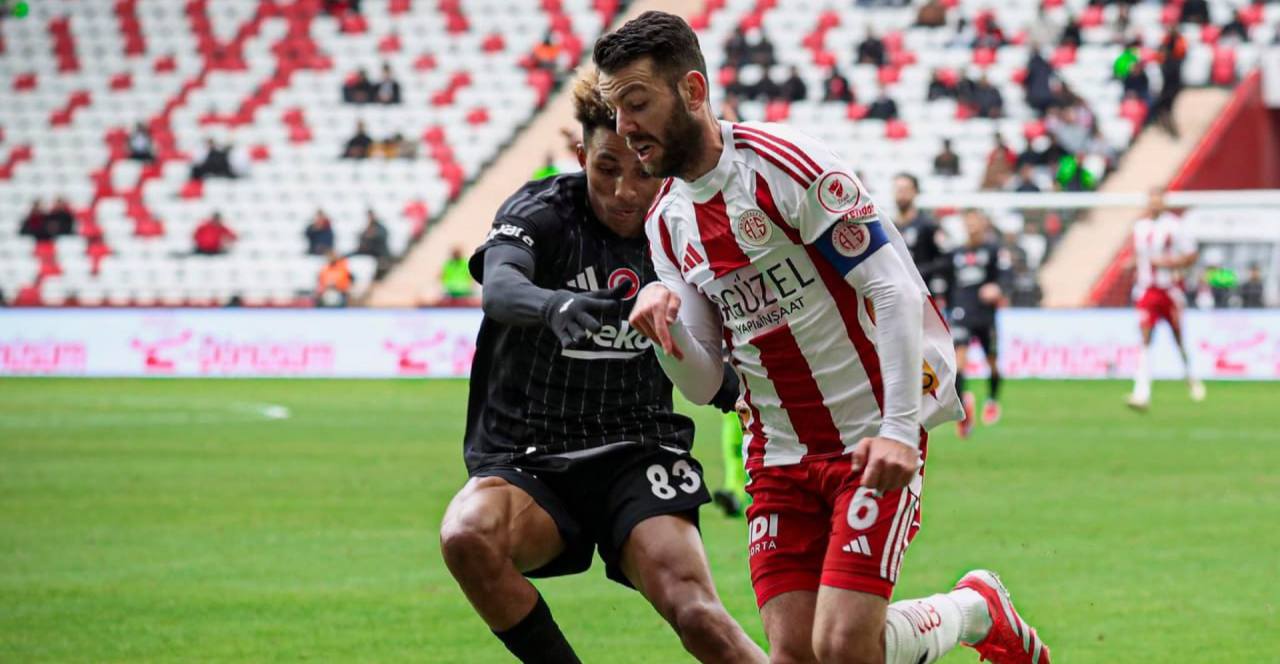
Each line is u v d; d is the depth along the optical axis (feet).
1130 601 79.41
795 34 337.72
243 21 360.48
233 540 102.01
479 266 53.57
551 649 51.90
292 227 317.63
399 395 227.81
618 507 52.95
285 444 163.43
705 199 45.60
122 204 325.42
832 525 45.80
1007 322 258.16
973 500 118.21
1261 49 319.47
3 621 76.13
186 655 68.69
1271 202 245.24
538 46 342.03
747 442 49.34
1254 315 248.32
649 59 43.45
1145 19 331.36
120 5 365.40
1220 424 179.22
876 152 310.04
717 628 49.62
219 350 273.33
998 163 288.51
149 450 157.58
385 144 327.06
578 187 54.24
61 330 278.05
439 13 357.20
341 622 76.07
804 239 44.50
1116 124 307.37
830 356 45.91
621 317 53.72
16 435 172.45
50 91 354.13
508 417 54.90
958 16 338.54
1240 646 69.05
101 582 86.99
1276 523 106.11
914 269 46.32
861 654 44.06
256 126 339.77
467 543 50.83
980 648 53.67
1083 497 119.65
